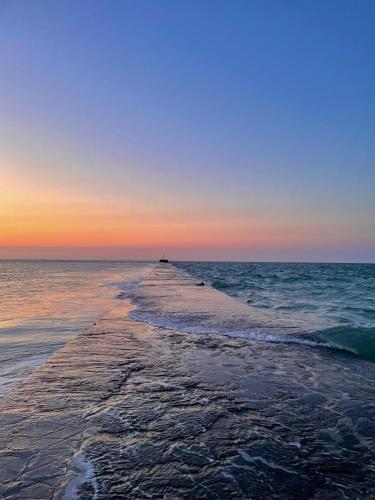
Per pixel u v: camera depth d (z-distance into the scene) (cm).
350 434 355
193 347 713
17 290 2556
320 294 2262
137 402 424
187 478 271
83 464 287
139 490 254
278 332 870
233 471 283
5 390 537
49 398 432
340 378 543
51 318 1294
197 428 359
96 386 478
